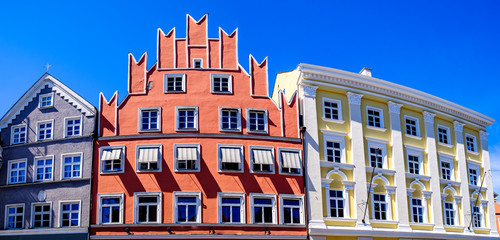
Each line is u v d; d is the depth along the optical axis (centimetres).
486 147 5116
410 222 4156
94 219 3562
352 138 4097
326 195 3888
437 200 4391
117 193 3591
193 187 3622
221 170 3681
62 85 3941
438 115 4700
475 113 5009
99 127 3756
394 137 4297
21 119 3956
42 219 3681
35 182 3750
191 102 3816
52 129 3856
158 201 3578
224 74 3934
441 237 4275
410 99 4512
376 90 4328
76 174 3716
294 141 3894
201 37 4016
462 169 4725
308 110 3997
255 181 3722
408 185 4272
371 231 3906
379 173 4141
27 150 3862
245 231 3612
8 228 3725
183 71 3894
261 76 3991
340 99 4184
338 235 3816
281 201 3741
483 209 4825
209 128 3772
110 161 3681
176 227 3538
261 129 3869
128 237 3509
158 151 3675
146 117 3781
